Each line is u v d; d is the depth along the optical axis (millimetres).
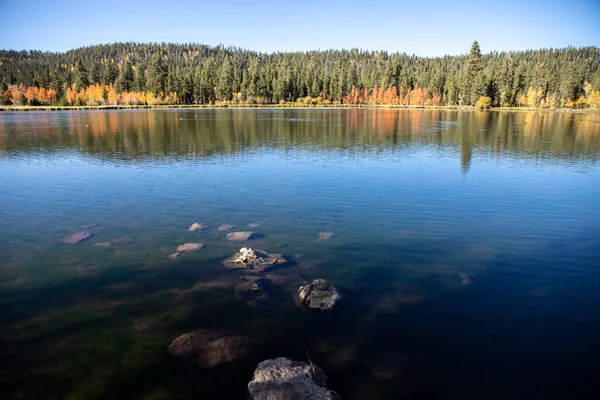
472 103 126312
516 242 13367
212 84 154875
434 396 6504
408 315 8859
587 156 32656
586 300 9516
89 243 13195
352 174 24828
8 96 140000
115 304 9320
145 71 163000
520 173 25453
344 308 9172
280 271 11047
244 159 30500
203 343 7805
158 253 12320
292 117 86375
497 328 8352
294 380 6633
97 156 31812
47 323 8555
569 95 118438
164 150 35312
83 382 6773
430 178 23719
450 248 12820
